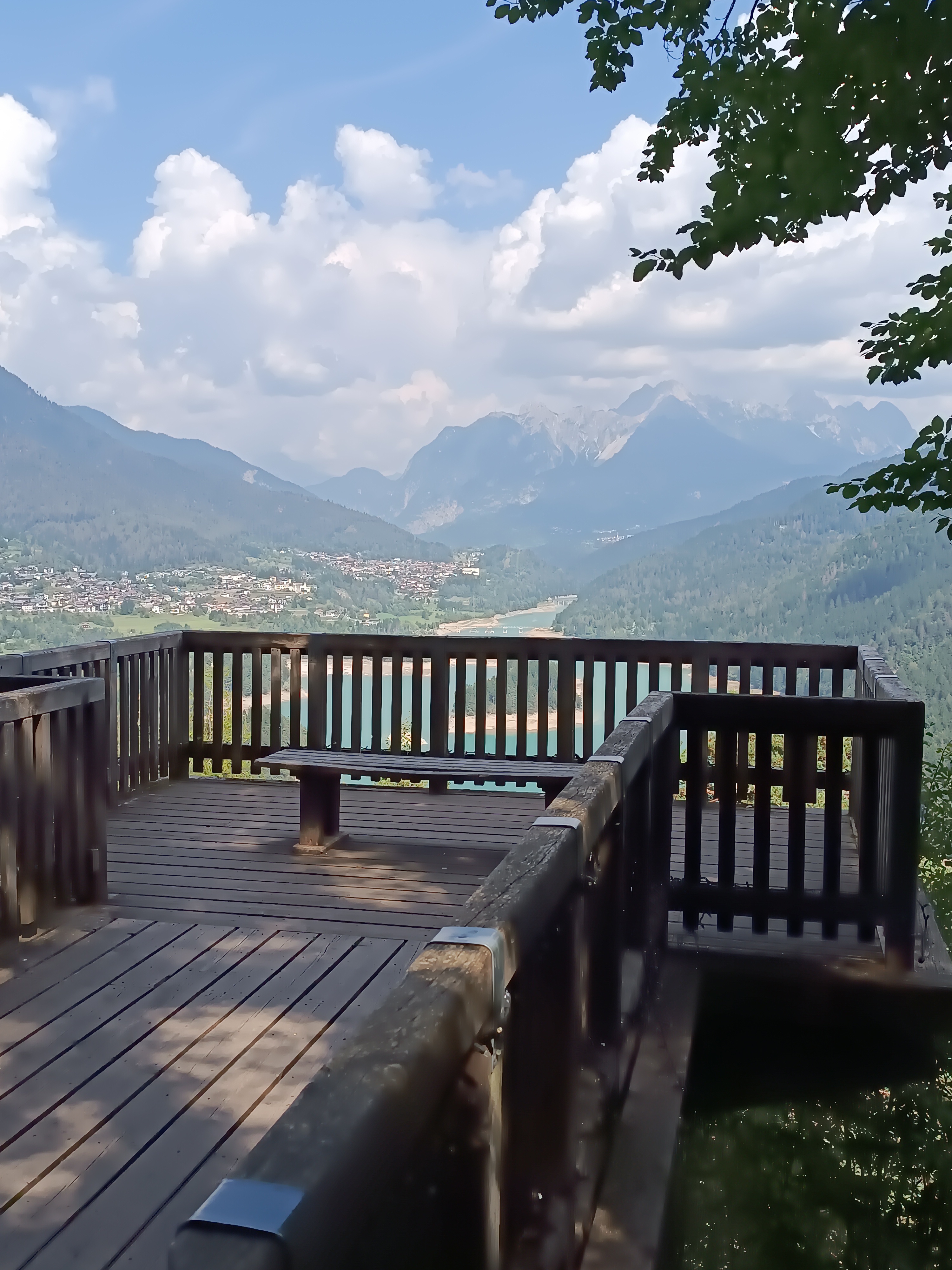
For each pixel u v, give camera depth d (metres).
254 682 7.12
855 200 3.97
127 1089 2.76
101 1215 2.22
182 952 3.81
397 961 3.73
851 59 3.47
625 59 4.85
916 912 3.85
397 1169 0.93
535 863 1.66
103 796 4.45
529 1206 1.66
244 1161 0.78
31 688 4.10
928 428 4.79
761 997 3.73
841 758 3.77
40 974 3.57
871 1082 3.66
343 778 8.41
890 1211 3.59
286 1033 3.11
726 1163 3.58
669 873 3.90
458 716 6.87
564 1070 1.91
